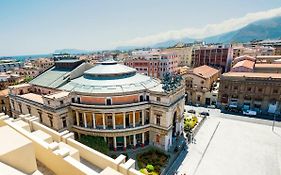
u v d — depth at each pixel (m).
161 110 47.56
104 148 43.88
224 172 41.53
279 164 44.03
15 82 108.56
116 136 48.44
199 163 44.75
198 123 66.94
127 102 48.06
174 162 45.09
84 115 49.03
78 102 50.38
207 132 60.62
